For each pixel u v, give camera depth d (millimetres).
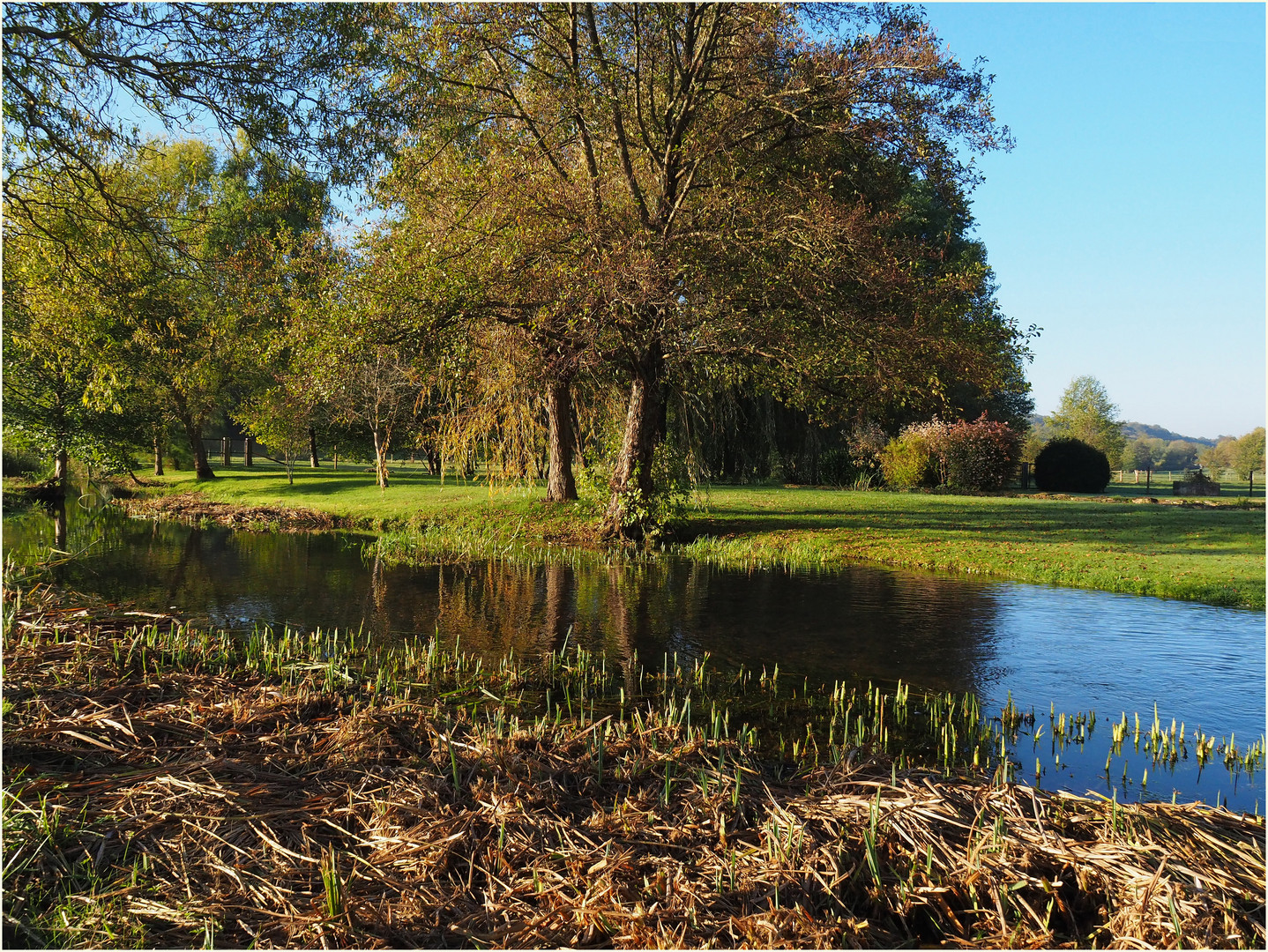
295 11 10383
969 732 6027
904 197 28891
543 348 16734
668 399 21906
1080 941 3256
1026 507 22062
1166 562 13156
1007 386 18062
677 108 15883
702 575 13359
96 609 9758
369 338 14500
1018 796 4348
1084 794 4898
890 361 15523
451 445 20531
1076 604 10719
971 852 3678
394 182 14359
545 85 15477
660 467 17906
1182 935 3086
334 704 5965
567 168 17172
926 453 30438
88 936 3021
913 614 10148
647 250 14094
